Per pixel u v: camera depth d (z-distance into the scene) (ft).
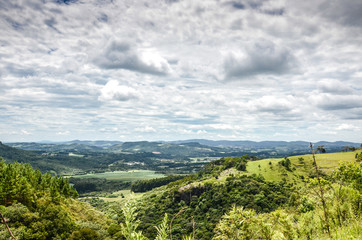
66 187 298.56
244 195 297.33
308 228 21.56
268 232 19.58
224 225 20.18
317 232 20.88
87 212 270.67
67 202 265.13
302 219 23.25
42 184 267.59
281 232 21.11
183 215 289.94
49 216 155.94
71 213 232.73
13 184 179.63
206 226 174.50
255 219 20.04
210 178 463.01
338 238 18.54
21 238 121.29
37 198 212.23
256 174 417.08
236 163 529.45
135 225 12.17
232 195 303.07
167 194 393.91
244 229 19.74
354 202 22.97
